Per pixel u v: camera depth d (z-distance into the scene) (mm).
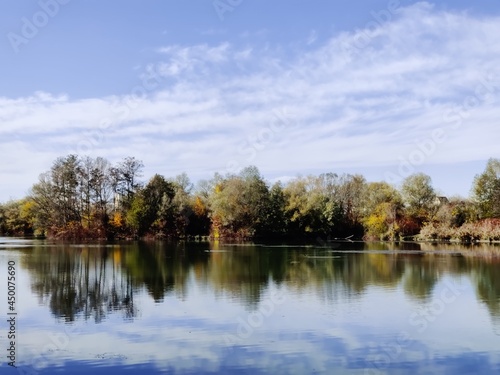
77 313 25234
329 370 16922
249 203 97125
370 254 61531
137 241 93438
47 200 94312
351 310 25750
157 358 18094
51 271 42500
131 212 96375
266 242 92875
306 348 19281
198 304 27469
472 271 42000
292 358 18109
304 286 33781
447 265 47094
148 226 97625
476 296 29625
